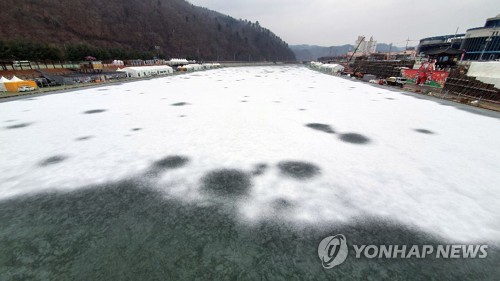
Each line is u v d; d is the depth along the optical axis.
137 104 23.70
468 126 16.78
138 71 54.34
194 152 12.09
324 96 29.56
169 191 8.69
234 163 10.92
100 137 14.17
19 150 12.21
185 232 6.68
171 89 35.03
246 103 24.61
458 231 6.68
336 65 75.75
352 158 11.45
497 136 14.72
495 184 9.12
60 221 7.09
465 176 9.72
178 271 5.47
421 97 28.88
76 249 6.08
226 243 6.30
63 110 20.95
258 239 6.44
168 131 15.30
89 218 7.23
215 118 18.50
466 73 29.52
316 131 15.55
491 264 5.66
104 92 31.53
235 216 7.36
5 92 29.84
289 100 26.66
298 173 9.99
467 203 7.93
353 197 8.30
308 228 6.84
